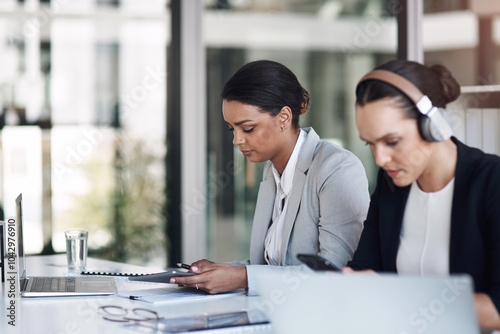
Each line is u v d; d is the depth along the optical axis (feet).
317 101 12.96
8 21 12.66
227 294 6.01
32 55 12.79
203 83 13.60
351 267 5.58
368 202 6.55
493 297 4.42
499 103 10.19
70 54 12.94
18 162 12.82
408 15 10.73
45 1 12.78
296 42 13.10
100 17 13.05
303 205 6.72
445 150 4.93
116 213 13.35
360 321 3.77
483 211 4.71
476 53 11.31
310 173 6.76
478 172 4.81
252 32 13.39
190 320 4.98
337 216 6.42
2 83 12.66
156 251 13.60
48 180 12.96
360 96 4.69
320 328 3.89
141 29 13.30
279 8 13.20
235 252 13.80
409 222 5.21
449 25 11.23
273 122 6.67
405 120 4.57
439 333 3.63
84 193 13.16
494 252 4.58
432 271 5.00
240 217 13.79
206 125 13.70
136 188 13.44
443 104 4.76
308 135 6.95
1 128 12.69
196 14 13.47
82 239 7.61
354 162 6.64
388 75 4.58
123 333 4.66
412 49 10.75
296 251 6.72
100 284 6.58
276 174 7.15
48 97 12.88
